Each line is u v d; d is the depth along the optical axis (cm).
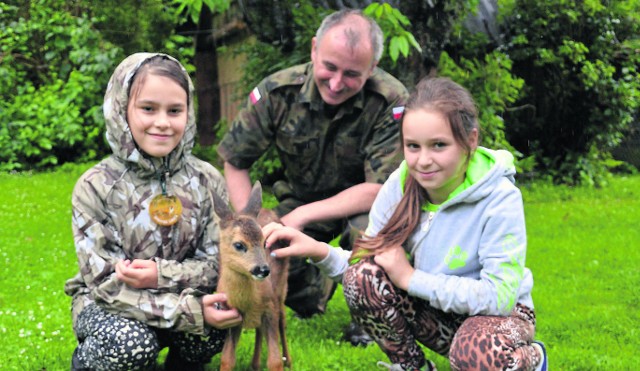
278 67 941
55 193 1058
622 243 748
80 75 1337
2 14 1430
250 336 448
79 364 332
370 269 325
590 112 1228
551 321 478
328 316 489
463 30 1066
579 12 1177
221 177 369
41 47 1459
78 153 1383
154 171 338
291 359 393
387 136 429
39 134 1340
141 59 330
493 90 1048
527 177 1238
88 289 343
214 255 352
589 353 409
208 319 329
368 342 431
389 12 605
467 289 303
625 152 1456
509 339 295
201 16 1415
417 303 334
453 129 295
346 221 457
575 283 589
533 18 1179
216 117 1448
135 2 1292
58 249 714
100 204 332
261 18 897
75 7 1430
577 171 1223
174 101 327
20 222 838
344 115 431
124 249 336
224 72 1414
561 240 773
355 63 400
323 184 459
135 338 314
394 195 339
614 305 525
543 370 317
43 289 560
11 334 440
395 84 434
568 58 1203
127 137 330
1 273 612
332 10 857
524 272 337
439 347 339
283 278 388
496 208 305
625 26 1245
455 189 315
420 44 728
